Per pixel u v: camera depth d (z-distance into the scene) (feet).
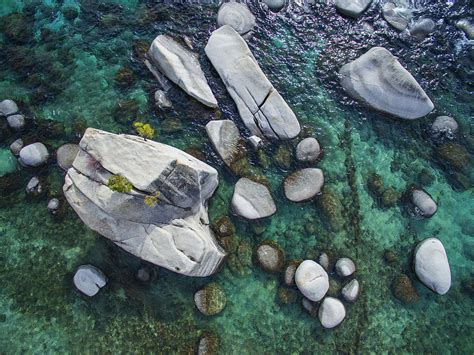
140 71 38.14
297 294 34.73
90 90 38.06
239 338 34.35
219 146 36.09
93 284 33.99
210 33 38.86
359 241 36.32
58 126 37.06
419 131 38.55
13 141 36.58
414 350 35.14
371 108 38.19
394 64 36.47
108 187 31.83
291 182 36.35
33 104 37.58
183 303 34.76
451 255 36.88
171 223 32.86
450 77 39.34
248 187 35.83
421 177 37.81
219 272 35.17
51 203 35.58
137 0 39.34
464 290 36.45
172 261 32.60
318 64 39.11
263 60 38.83
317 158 36.99
